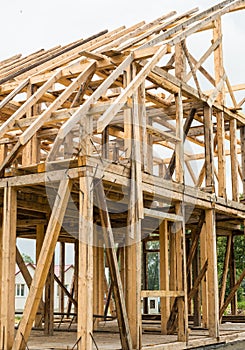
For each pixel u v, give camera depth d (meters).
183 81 9.98
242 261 22.23
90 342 6.72
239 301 26.03
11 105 9.80
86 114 7.40
